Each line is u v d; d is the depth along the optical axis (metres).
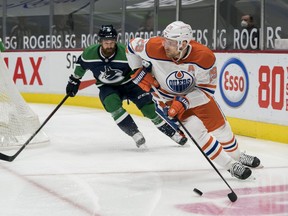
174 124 8.78
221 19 15.44
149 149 11.68
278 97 12.52
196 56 8.28
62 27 20.97
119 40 19.77
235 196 7.70
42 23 21.53
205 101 8.63
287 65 12.24
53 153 11.20
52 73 20.42
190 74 8.41
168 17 17.89
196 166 10.02
